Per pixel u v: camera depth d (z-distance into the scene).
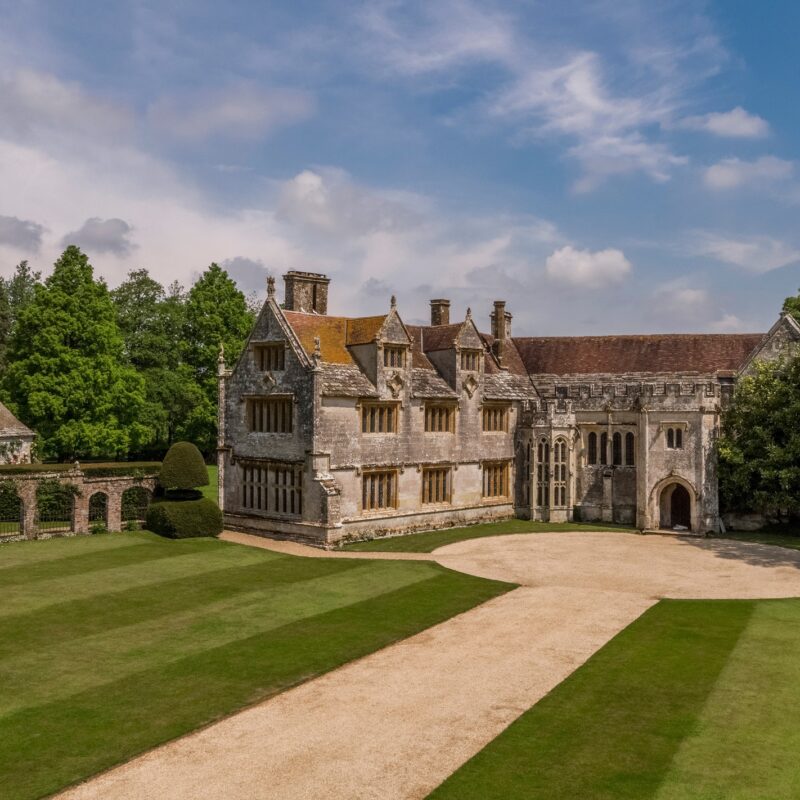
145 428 68.38
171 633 26.50
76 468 46.50
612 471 52.75
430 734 18.70
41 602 30.36
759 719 19.53
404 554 41.22
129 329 88.00
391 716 19.75
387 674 22.75
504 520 54.19
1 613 28.80
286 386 44.88
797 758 17.44
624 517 52.34
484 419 53.56
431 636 26.39
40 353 61.53
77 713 19.89
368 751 17.81
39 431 62.06
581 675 22.61
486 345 57.78
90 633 26.45
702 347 57.12
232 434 48.53
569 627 27.44
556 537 46.91
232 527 48.28
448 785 16.27
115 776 16.67
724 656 24.23
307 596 31.58
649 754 17.64
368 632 26.77
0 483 42.34
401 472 47.69
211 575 35.28
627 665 23.44
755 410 47.19
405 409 47.88
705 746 18.03
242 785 16.27
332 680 22.27
